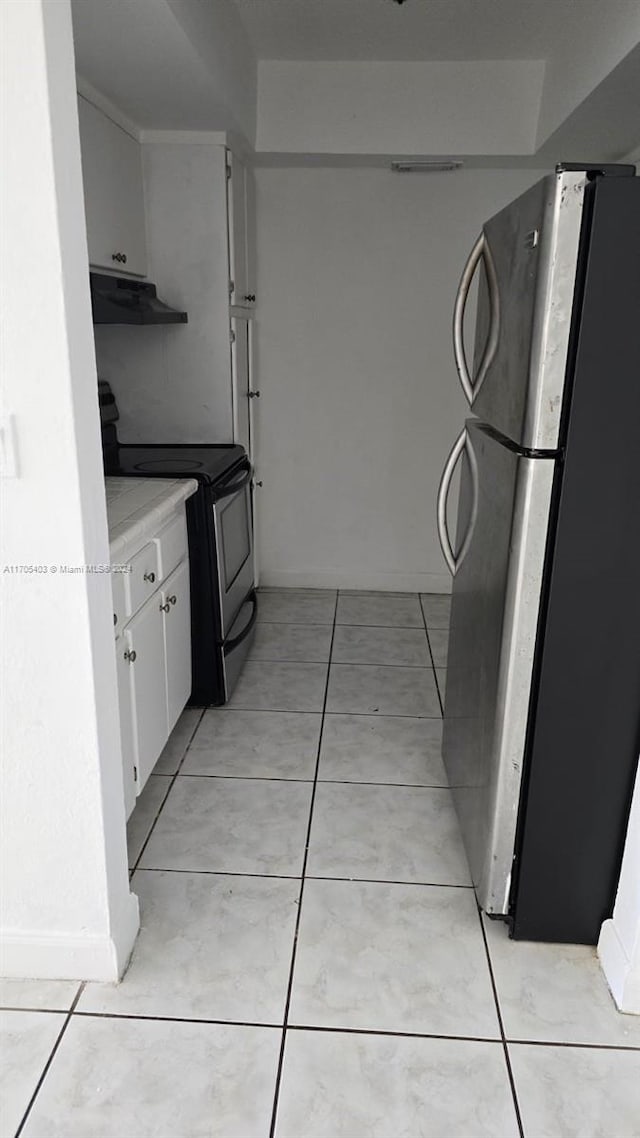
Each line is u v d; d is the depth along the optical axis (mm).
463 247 3877
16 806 1596
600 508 1571
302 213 3867
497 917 1857
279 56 3342
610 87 2537
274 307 3994
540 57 3297
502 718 1724
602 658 1656
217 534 2775
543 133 3283
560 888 1801
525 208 1580
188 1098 1456
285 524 4309
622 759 1709
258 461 4164
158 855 2131
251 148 3428
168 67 2414
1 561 1452
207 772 2539
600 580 1611
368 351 4035
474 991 1705
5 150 1252
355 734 2799
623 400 1511
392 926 1890
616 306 1462
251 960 1774
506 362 1728
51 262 1300
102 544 1532
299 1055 1545
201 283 3273
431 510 4242
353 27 3006
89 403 1442
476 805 1953
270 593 4305
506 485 1697
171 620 2461
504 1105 1454
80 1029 1591
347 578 4340
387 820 2305
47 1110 1431
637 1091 1489
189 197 3178
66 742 1552
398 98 3424
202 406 3414
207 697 2959
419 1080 1498
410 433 4141
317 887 2018
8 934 1684
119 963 1709
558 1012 1657
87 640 1490
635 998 1644
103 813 1593
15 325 1330
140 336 3350
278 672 3303
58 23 1252
